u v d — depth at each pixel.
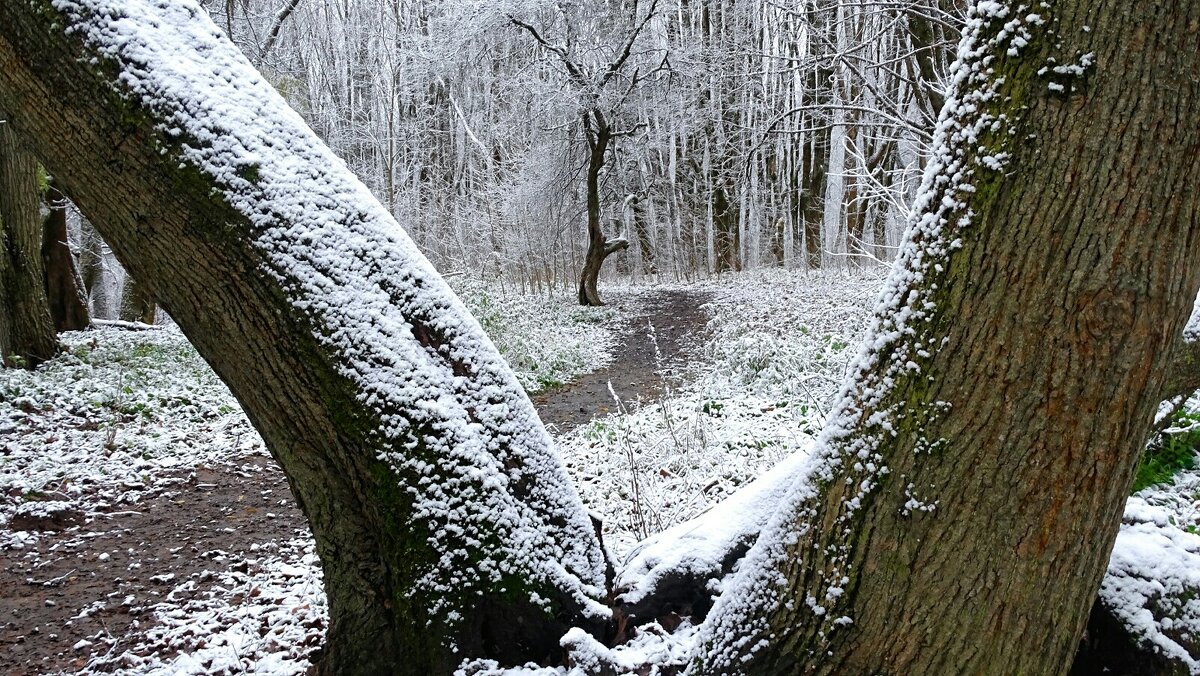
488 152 26.84
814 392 8.20
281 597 4.52
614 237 29.80
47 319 11.16
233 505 6.51
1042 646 1.76
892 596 1.79
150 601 4.65
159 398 9.52
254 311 2.15
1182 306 1.62
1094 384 1.59
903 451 1.78
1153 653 2.24
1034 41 1.62
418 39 23.00
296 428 2.27
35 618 4.47
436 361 2.35
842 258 20.92
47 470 6.96
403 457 2.23
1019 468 1.65
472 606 2.28
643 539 4.68
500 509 2.34
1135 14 1.51
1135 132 1.53
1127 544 2.45
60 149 2.10
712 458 6.43
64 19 2.03
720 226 28.08
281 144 2.23
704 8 25.12
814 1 12.27
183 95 2.07
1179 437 5.02
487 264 20.62
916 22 10.92
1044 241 1.59
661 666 2.42
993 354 1.65
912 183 11.05
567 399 11.27
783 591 2.00
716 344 12.73
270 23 18.64
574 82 19.12
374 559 2.39
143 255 2.16
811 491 2.00
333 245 2.21
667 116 24.56
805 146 24.30
